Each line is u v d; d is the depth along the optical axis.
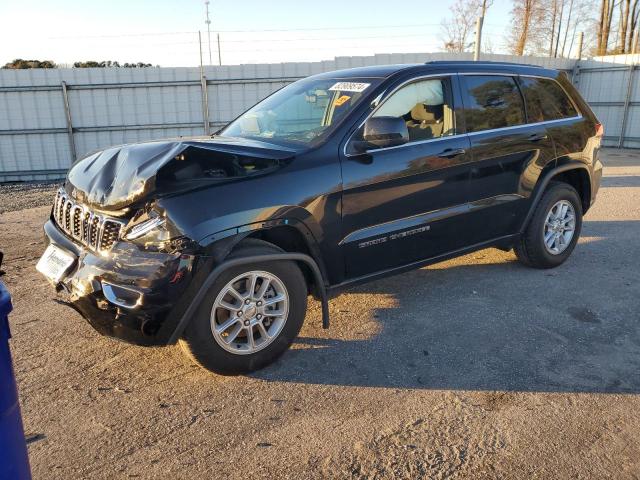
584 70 20.48
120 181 3.09
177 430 2.80
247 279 3.23
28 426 2.83
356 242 3.67
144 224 2.93
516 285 4.82
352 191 3.58
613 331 3.89
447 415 2.90
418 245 4.07
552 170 4.91
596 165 5.41
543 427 2.79
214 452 2.62
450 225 4.24
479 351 3.61
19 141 14.38
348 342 3.77
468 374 3.32
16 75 13.97
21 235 7.13
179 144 3.19
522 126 4.71
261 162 3.29
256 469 2.50
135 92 14.78
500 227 4.68
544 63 19.94
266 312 3.34
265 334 3.34
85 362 3.52
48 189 12.77
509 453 2.59
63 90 14.23
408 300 4.50
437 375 3.31
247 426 2.83
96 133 14.80
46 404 3.03
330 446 2.66
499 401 3.03
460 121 4.28
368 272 3.85
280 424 2.84
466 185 4.27
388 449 2.63
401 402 3.03
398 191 3.83
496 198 4.53
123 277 2.90
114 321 2.95
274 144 3.69
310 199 3.37
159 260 2.87
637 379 3.24
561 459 2.54
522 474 2.45
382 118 3.52
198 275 2.94
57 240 3.49
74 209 3.39
